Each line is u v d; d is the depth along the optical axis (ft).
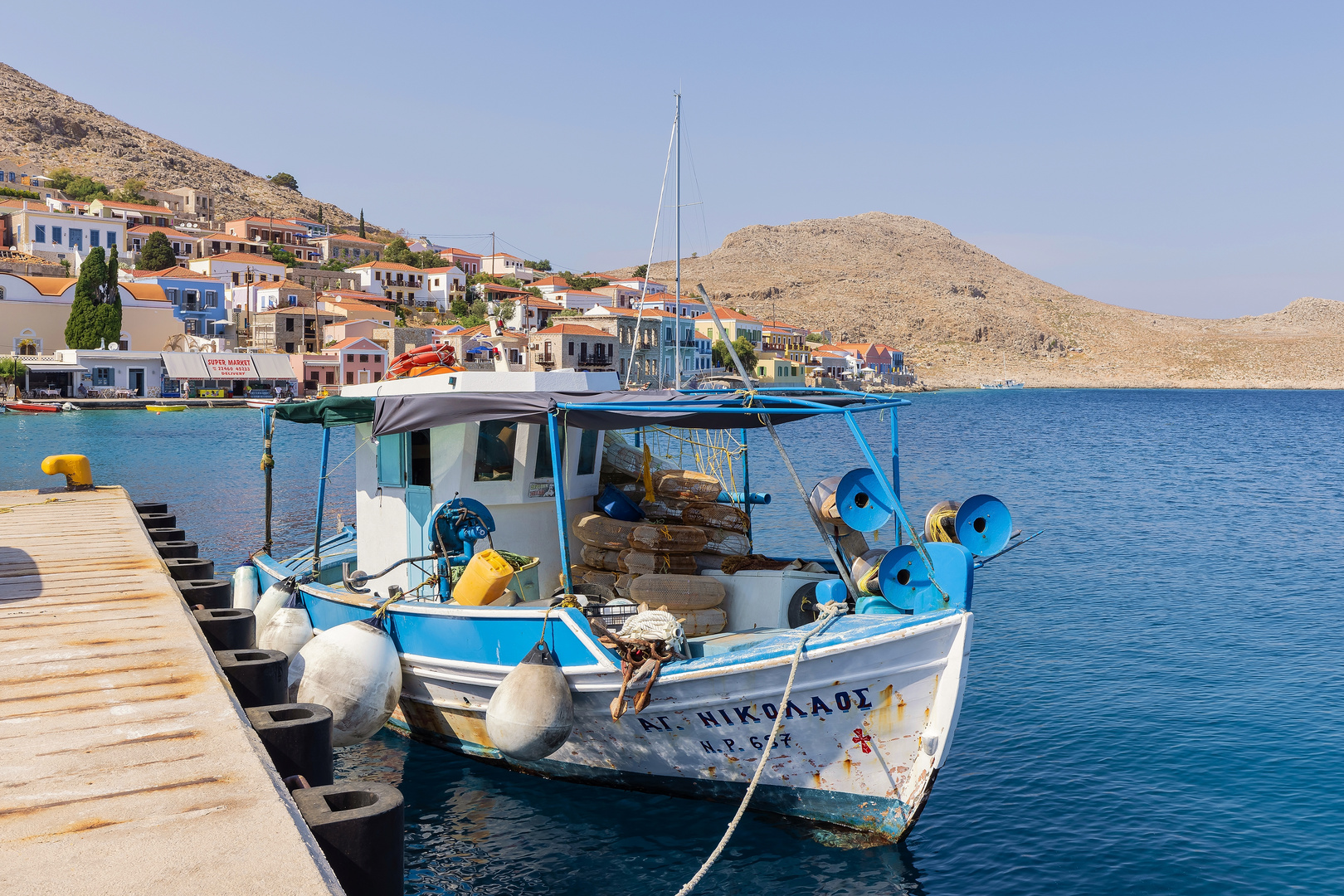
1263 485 139.95
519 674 30.40
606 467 41.91
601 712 31.17
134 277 334.85
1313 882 28.86
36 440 178.91
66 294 283.59
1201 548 85.71
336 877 12.44
